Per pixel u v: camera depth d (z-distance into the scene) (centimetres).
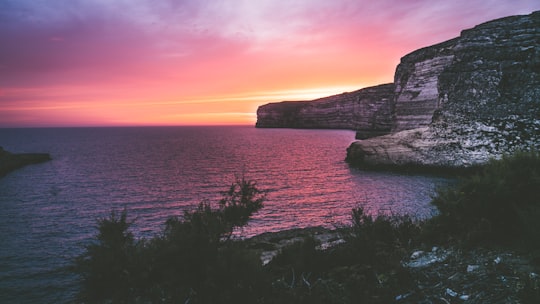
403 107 7212
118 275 519
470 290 403
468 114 4997
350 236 673
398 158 4878
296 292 433
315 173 5081
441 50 6412
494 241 545
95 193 3922
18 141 18712
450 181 3853
